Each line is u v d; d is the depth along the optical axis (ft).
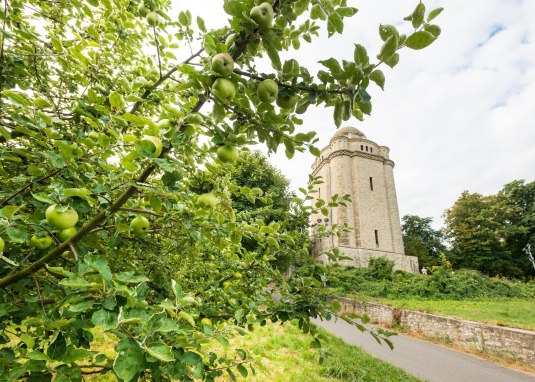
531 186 146.30
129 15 10.20
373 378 21.77
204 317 8.98
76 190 4.98
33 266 5.61
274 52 4.82
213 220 7.89
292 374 20.38
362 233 112.37
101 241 8.04
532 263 135.95
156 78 10.19
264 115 5.41
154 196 5.97
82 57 7.36
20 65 8.83
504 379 26.99
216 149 5.91
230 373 7.34
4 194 6.66
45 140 6.70
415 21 4.26
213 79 4.95
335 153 125.70
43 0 10.16
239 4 4.57
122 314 3.94
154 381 5.68
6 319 6.46
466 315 45.19
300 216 10.89
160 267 10.25
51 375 4.34
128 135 5.08
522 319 43.04
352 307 59.88
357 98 4.69
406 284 74.79
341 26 5.04
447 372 27.71
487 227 135.64
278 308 8.66
